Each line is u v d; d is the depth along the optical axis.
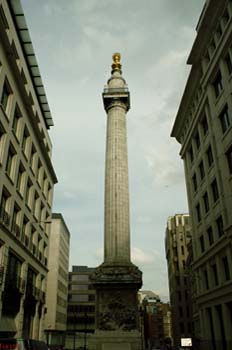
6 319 31.16
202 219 38.75
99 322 34.88
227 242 30.20
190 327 84.25
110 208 41.09
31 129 40.16
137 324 34.56
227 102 31.53
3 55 30.38
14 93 33.47
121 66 54.88
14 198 33.66
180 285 89.50
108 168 43.88
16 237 33.06
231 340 29.44
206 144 37.97
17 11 34.66
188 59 40.31
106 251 39.38
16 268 35.00
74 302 109.50
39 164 45.81
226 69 32.31
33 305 40.00
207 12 34.31
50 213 51.84
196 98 42.12
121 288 36.03
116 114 47.53
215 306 33.66
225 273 31.88
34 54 39.22
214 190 35.88
